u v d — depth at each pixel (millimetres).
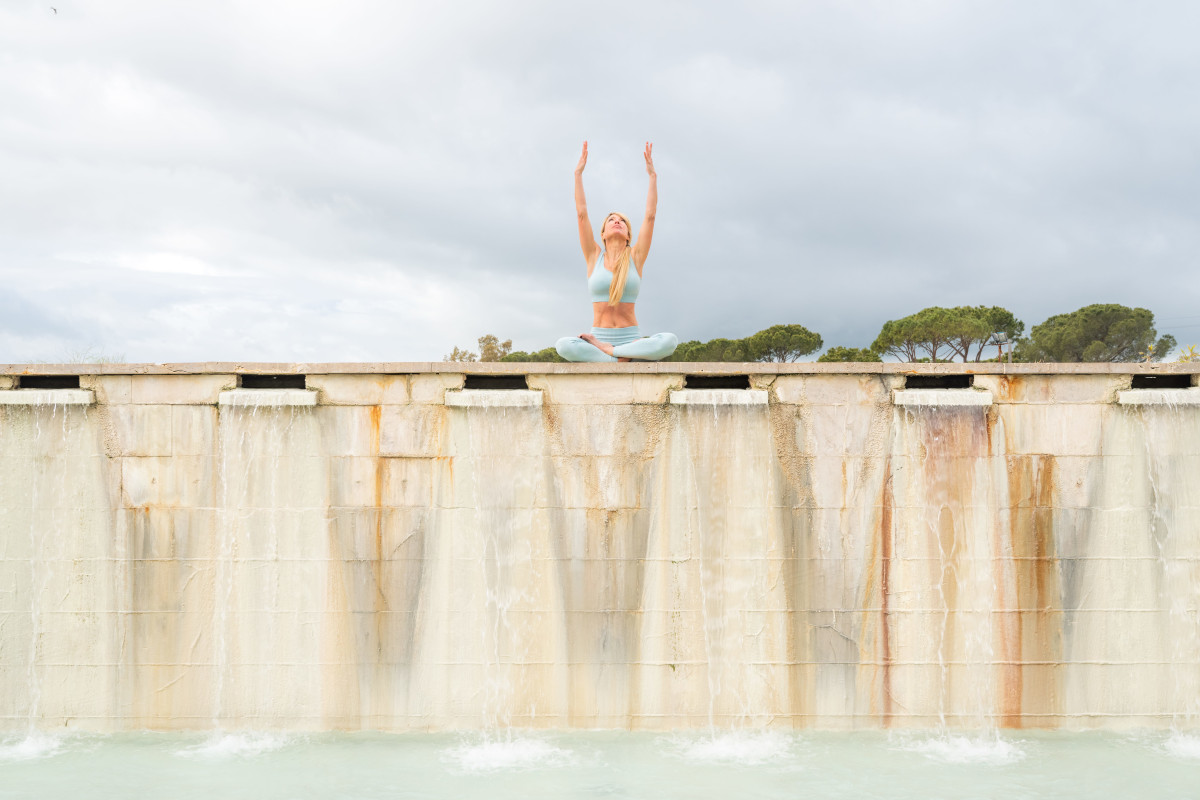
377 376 12336
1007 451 12289
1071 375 12336
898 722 12172
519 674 12148
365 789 10352
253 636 12148
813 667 12203
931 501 12281
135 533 12188
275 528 12188
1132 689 12156
